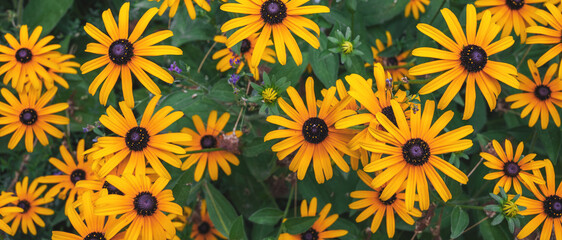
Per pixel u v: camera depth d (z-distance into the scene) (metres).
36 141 0.74
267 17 0.58
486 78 0.57
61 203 0.76
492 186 0.68
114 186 0.58
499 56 0.69
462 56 0.57
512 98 0.65
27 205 0.70
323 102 0.58
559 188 0.60
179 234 0.72
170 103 0.64
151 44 0.59
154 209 0.57
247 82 0.69
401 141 0.56
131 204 0.57
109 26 0.59
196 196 0.73
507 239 0.64
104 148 0.58
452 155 0.59
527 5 0.64
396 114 0.56
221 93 0.64
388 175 0.56
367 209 0.64
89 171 0.69
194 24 0.70
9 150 0.75
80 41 0.76
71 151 0.72
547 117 0.65
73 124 0.75
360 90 0.56
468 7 0.57
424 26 0.58
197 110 0.70
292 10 0.58
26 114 0.67
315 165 0.58
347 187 0.71
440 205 0.67
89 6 0.80
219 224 0.70
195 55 0.73
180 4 0.65
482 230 0.65
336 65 0.66
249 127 0.71
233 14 0.63
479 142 0.67
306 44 0.67
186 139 0.59
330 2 0.68
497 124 0.79
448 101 0.57
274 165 0.68
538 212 0.61
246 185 0.75
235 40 0.58
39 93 0.67
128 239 0.57
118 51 0.59
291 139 0.58
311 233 0.66
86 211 0.58
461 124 0.67
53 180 0.69
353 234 0.69
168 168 0.65
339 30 0.63
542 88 0.64
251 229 0.76
